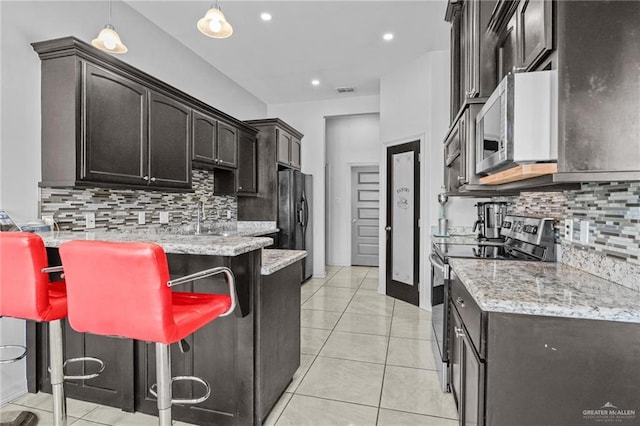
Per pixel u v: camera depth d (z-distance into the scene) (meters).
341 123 6.58
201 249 1.46
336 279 5.52
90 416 1.90
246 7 3.03
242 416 1.77
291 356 2.25
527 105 1.20
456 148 2.56
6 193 2.05
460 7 2.74
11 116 2.06
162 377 1.24
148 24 3.16
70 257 1.18
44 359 2.14
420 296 4.02
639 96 1.09
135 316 1.13
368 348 2.85
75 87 2.09
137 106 2.53
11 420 1.82
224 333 1.79
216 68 4.34
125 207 2.87
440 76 3.85
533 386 1.06
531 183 1.43
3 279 1.35
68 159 2.10
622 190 1.30
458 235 3.38
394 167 4.47
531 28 1.38
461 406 1.55
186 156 3.08
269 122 4.66
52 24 2.31
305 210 5.25
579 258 1.59
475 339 1.26
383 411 1.97
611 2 1.11
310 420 1.89
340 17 3.21
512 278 1.40
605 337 1.01
